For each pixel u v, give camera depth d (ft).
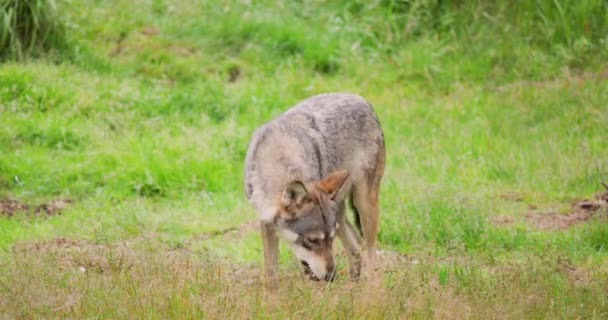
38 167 66.54
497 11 99.60
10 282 41.32
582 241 53.72
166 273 42.45
